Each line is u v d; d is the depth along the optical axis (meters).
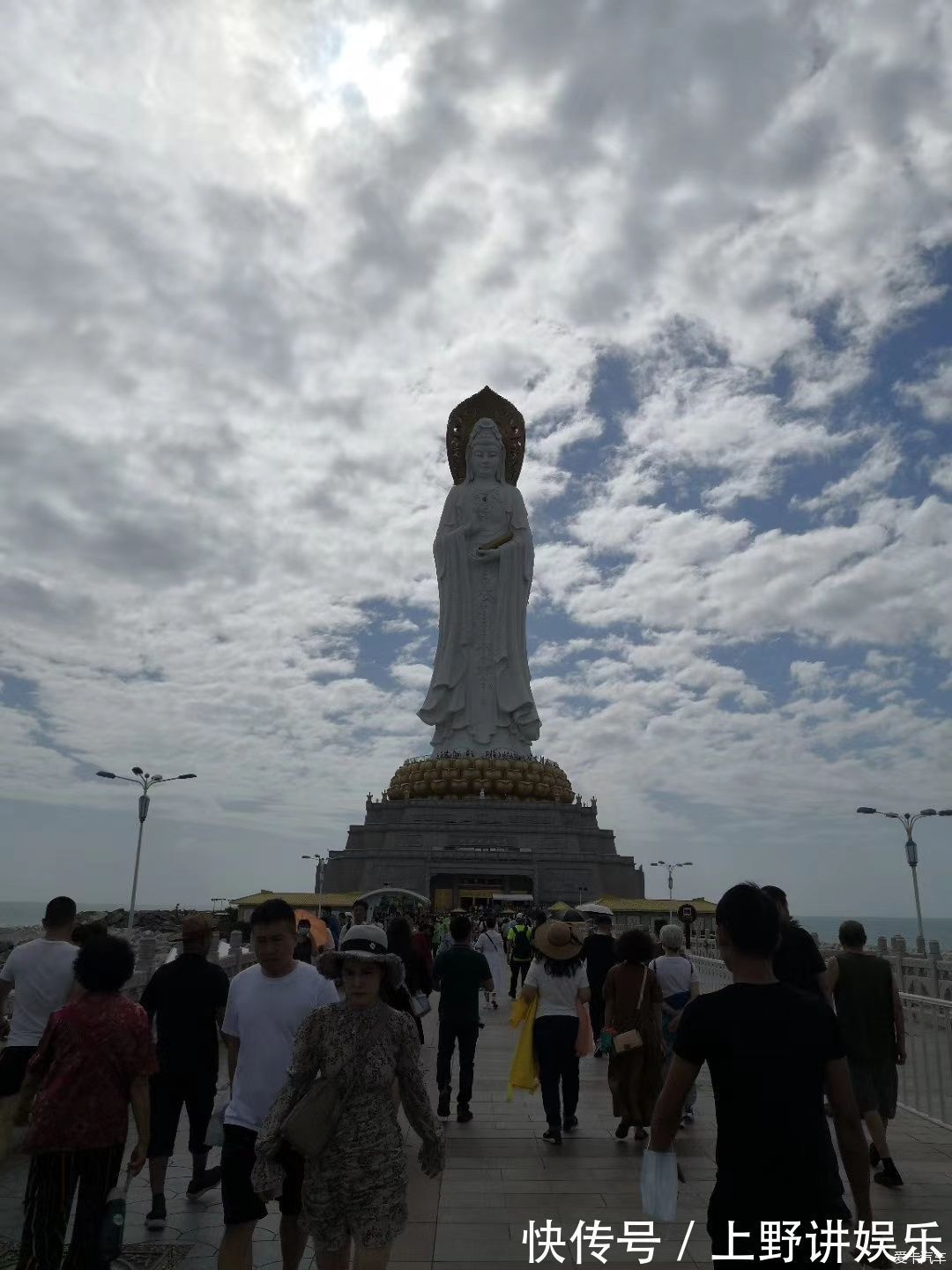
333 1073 6.23
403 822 62.97
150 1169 8.88
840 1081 5.04
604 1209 9.14
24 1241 6.76
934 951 22.86
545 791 64.62
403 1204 6.23
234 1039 7.34
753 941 5.17
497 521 70.12
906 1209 8.91
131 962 7.40
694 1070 5.11
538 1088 15.13
